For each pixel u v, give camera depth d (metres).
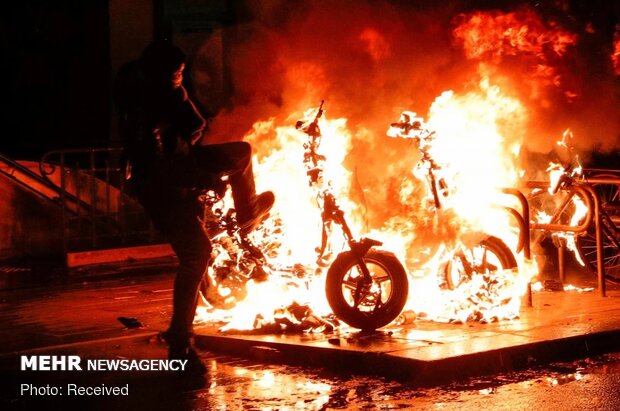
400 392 6.93
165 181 8.08
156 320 9.53
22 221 14.41
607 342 8.02
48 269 13.53
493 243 9.00
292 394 6.99
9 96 17.88
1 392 7.24
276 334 8.41
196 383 7.39
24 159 17.28
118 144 16.30
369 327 8.23
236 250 8.80
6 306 10.63
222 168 8.37
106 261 14.08
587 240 11.95
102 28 16.89
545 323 8.44
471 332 8.13
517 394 6.78
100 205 15.21
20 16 17.73
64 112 17.69
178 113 8.12
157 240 14.87
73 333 8.96
